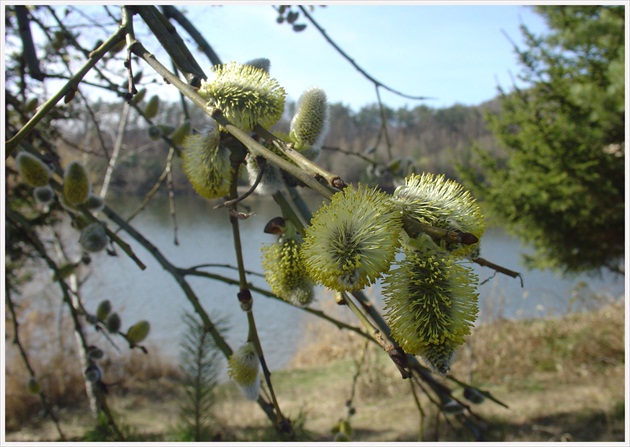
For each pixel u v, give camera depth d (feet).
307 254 2.91
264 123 4.00
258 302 44.80
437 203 3.04
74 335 29.04
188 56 4.63
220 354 9.79
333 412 24.81
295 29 10.68
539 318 35.01
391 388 26.68
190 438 9.17
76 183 7.07
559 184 28.96
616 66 23.66
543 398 24.66
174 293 45.27
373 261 2.80
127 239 50.01
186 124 9.12
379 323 5.47
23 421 23.98
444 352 2.84
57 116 13.47
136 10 4.55
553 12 28.89
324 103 4.70
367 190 3.01
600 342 29.73
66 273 10.68
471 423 7.27
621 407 22.85
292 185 4.43
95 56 4.07
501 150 33.65
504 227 33.63
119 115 22.11
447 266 2.91
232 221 4.25
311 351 34.09
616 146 29.17
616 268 32.99
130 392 27.37
